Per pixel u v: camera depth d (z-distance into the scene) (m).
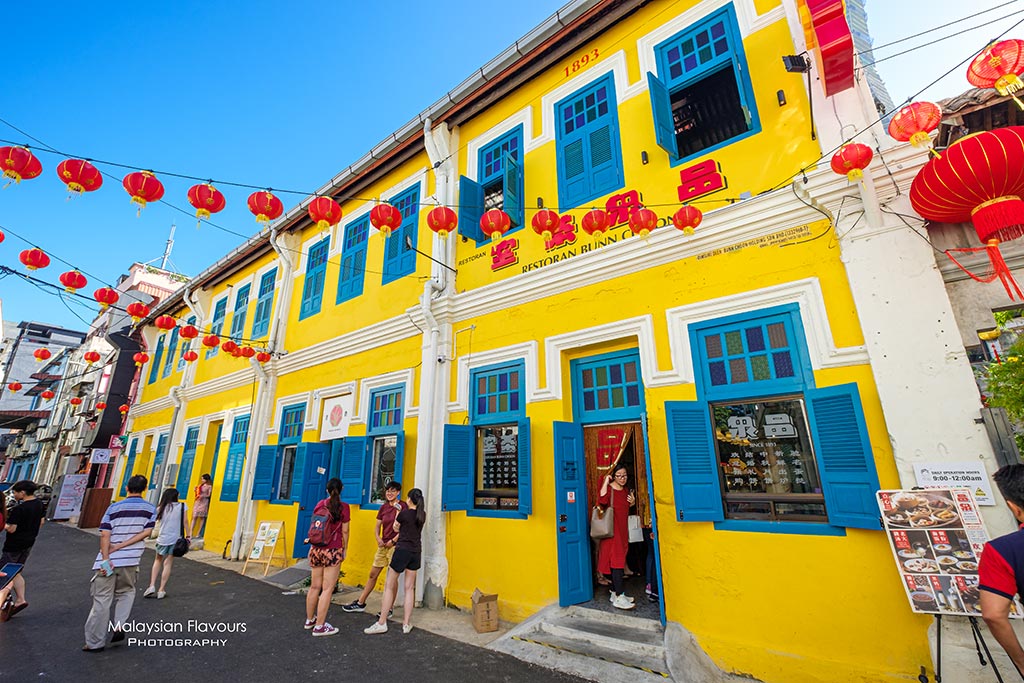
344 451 7.68
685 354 4.79
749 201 4.71
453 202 7.48
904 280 3.87
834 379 4.02
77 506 16.52
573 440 5.45
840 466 3.77
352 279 9.16
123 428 17.00
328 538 5.21
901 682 3.29
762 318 4.48
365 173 9.23
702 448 4.38
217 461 10.91
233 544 9.15
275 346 10.17
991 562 2.14
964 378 3.49
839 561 3.67
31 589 6.78
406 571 5.18
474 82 7.34
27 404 30.23
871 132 4.29
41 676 3.87
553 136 6.76
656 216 4.97
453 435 6.07
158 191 4.48
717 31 5.64
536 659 4.23
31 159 4.03
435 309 7.00
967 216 3.38
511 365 6.16
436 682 3.86
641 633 4.34
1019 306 3.71
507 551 5.49
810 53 4.63
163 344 16.06
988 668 3.06
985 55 3.19
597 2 6.24
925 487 3.40
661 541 4.47
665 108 5.61
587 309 5.64
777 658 3.73
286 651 4.50
